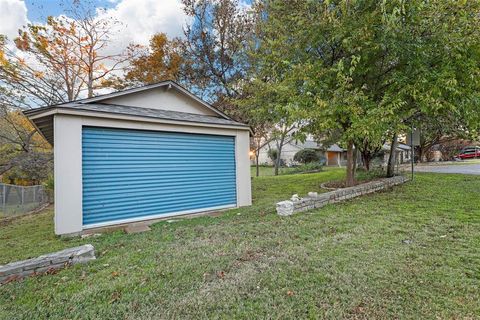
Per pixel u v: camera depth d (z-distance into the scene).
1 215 9.05
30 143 14.06
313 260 3.07
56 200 4.88
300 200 5.63
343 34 5.97
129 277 2.84
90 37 13.80
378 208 5.55
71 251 3.32
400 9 5.23
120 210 5.59
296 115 6.05
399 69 6.61
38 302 2.43
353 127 5.98
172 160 6.36
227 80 12.14
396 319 2.02
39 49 12.32
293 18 6.43
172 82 7.44
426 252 3.16
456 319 1.99
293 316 2.10
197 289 2.55
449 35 5.45
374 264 2.90
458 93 5.73
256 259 3.20
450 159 22.44
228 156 7.34
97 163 5.36
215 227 4.80
